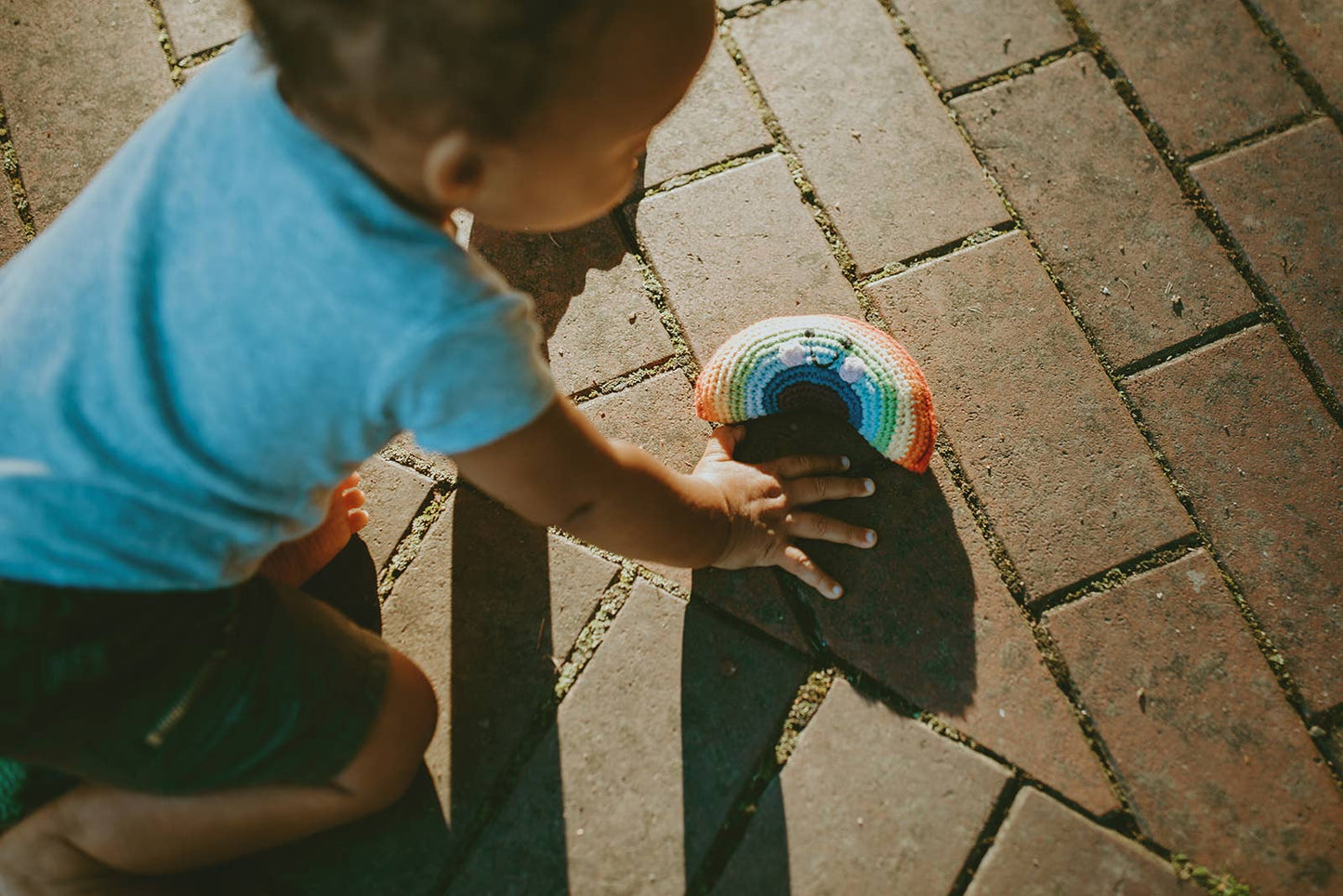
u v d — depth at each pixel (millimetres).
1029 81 1772
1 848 1146
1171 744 1366
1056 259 1642
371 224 753
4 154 1737
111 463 840
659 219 1675
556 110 699
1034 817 1336
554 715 1409
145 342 804
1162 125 1731
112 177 867
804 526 1427
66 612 894
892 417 1423
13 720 916
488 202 800
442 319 761
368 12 623
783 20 1821
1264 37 1789
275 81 782
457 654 1443
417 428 852
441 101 662
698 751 1385
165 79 1788
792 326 1470
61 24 1822
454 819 1364
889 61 1789
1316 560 1451
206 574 941
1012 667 1409
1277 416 1534
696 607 1447
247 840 1217
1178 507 1483
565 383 1583
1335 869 1303
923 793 1354
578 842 1351
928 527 1479
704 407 1507
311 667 1080
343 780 1185
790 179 1701
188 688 977
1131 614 1431
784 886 1324
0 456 851
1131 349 1581
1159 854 1318
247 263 771
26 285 883
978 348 1586
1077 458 1515
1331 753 1358
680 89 764
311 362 787
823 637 1430
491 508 1513
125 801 1134
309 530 1069
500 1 612
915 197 1688
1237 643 1412
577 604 1458
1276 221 1656
